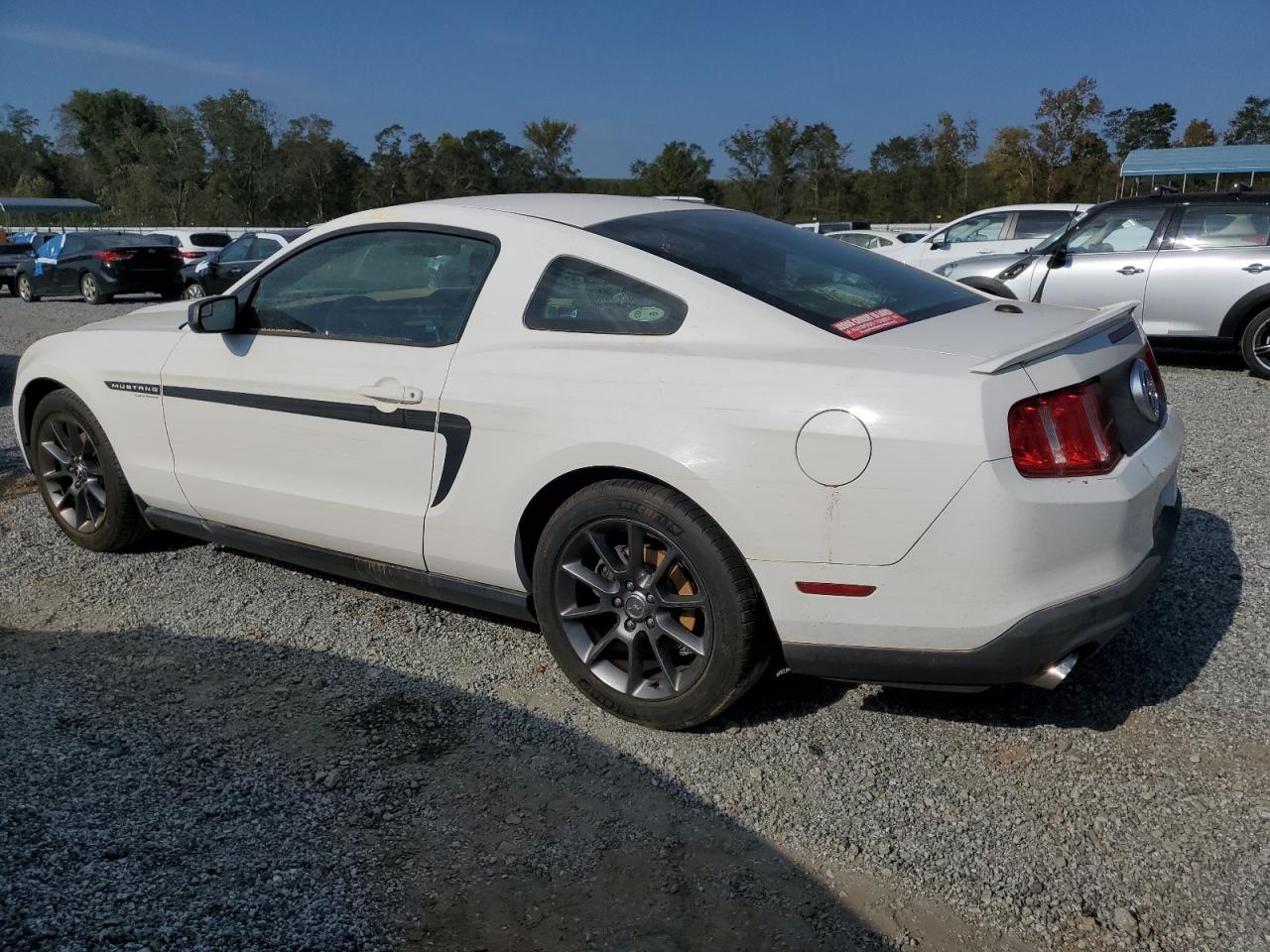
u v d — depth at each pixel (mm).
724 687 2949
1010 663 2686
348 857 2541
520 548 3281
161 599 4191
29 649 3740
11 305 21266
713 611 2916
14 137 85250
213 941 2227
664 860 2545
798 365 2779
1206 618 3805
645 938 2271
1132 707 3215
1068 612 2648
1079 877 2449
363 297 3648
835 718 3203
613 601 3129
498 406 3170
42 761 2947
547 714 3254
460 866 2518
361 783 2863
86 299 21375
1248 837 2572
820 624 2811
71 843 2559
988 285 4645
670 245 3285
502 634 3852
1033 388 2633
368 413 3488
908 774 2893
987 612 2645
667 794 2818
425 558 3502
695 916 2344
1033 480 2605
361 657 3656
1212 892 2381
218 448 3979
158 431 4184
